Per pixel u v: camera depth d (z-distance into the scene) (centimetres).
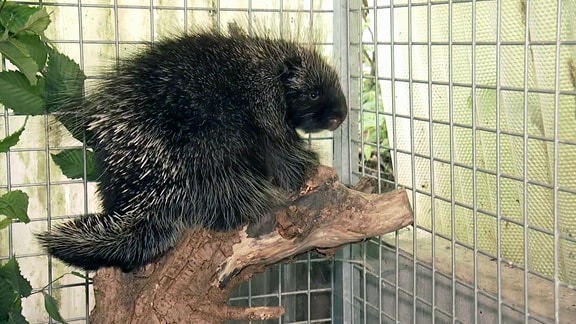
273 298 229
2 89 188
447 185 213
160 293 173
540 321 173
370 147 241
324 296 230
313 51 205
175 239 181
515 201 199
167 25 225
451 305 194
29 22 182
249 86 192
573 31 182
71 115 194
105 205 187
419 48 212
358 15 211
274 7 222
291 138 198
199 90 187
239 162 186
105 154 187
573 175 187
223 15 223
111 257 179
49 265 197
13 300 188
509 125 195
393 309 210
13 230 228
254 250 177
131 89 187
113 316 176
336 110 201
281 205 179
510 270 197
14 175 226
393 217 177
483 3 197
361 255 220
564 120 186
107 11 225
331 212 178
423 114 215
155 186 182
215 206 180
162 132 184
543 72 188
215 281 176
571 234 189
